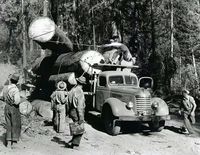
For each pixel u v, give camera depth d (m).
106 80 12.85
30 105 12.79
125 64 14.38
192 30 24.95
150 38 24.80
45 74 16.59
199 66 27.55
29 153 8.59
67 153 8.88
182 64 26.98
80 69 13.52
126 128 12.98
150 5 22.72
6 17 32.50
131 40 24.17
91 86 13.46
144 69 24.25
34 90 17.12
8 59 34.31
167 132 12.48
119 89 12.21
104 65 13.51
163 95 21.36
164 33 24.31
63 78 13.89
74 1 20.84
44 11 20.14
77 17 21.06
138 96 11.49
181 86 24.59
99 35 21.80
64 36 15.34
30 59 25.03
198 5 25.52
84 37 21.50
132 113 11.35
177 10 24.17
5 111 8.80
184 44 25.92
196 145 10.90
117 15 21.38
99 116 12.35
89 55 13.55
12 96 8.68
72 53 14.94
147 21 23.17
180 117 15.60
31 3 24.75
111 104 11.47
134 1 21.91
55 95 11.30
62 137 10.64
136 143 10.70
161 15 23.77
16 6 30.72
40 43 15.07
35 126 11.59
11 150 8.68
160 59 22.91
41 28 14.41
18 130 8.91
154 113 11.75
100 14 21.23
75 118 9.25
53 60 16.41
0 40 37.53
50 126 12.03
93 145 9.96
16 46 35.50
